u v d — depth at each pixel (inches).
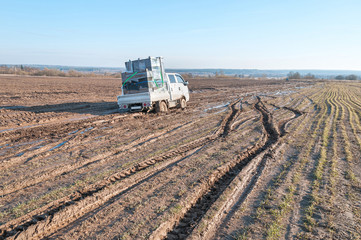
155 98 531.2
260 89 1446.9
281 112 611.2
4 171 229.8
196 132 393.4
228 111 609.3
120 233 144.2
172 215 163.5
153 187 203.0
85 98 874.1
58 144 322.0
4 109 575.8
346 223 152.9
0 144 315.0
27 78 2003.0
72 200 182.5
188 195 189.6
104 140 340.8
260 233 145.6
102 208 171.6
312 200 181.2
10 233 142.4
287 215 163.9
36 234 142.0
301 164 256.7
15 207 167.8
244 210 173.0
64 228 150.3
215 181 223.6
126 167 243.0
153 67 524.7
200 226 152.9
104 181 212.5
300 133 394.0
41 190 194.9
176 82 624.7
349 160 263.9
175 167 245.1
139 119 492.4
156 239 142.4
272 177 228.1
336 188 200.1
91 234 143.5
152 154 282.8
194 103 763.4
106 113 567.5
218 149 308.8
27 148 299.6
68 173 227.6
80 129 406.0
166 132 394.3
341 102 844.0
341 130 407.5
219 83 2095.2
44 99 807.1
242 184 214.8
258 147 325.7
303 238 139.6
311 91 1347.2
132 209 170.4
